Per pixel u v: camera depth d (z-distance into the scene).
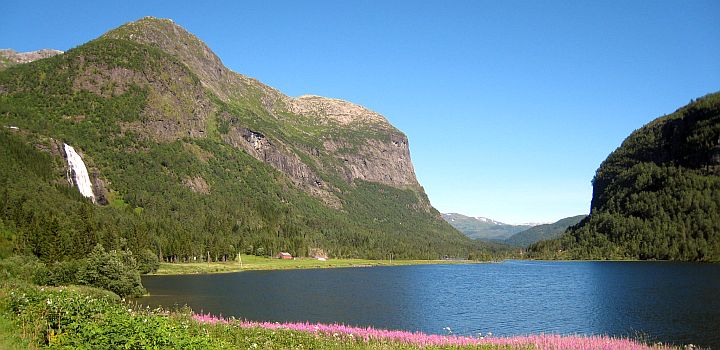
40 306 30.77
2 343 25.00
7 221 135.00
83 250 123.62
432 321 74.44
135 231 183.25
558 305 90.81
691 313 76.69
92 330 26.78
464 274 188.62
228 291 116.62
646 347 43.81
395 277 173.38
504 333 63.56
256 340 39.28
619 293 107.62
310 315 80.25
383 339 43.72
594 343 43.91
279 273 190.75
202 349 28.12
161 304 88.06
